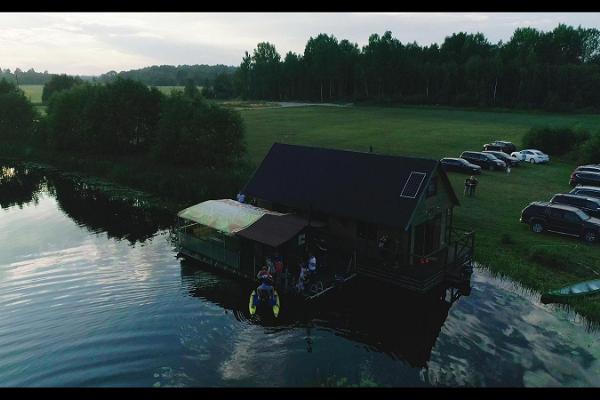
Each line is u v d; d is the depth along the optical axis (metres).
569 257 27.86
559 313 23.30
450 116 102.19
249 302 25.42
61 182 55.81
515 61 120.62
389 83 134.75
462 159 51.06
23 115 82.75
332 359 20.19
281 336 22.08
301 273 25.09
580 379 18.56
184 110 59.53
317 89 153.38
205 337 21.92
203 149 56.44
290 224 27.67
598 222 30.59
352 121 94.38
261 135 77.31
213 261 29.62
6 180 56.81
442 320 23.28
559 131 59.75
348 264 27.30
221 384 18.47
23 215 42.75
